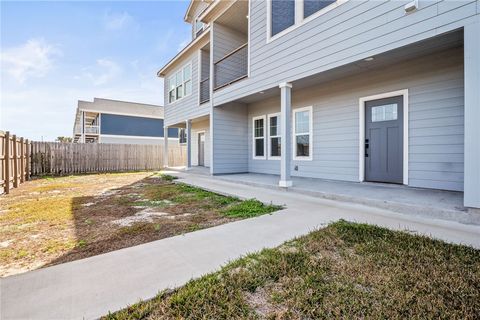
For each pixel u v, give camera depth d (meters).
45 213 4.51
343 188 5.48
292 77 5.82
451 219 3.38
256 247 2.68
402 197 4.34
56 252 2.80
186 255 2.52
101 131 26.17
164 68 13.64
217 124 9.14
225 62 9.41
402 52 4.41
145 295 1.82
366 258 2.31
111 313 1.63
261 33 6.71
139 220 4.04
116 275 2.12
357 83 6.15
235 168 9.63
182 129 18.92
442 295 1.73
